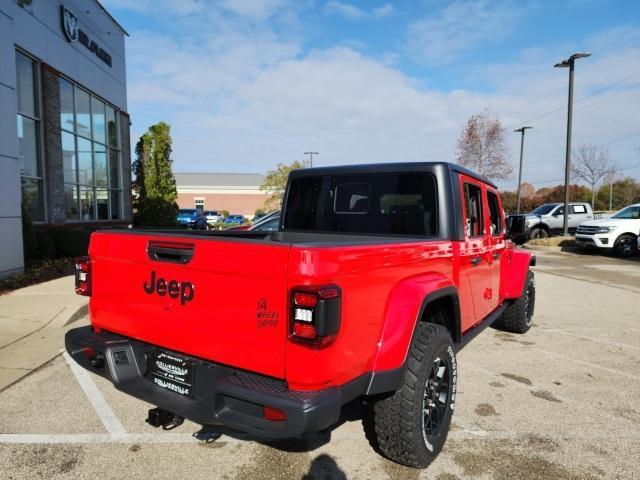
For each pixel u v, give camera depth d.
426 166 3.83
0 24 8.98
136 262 2.90
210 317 2.53
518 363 5.20
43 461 3.11
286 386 2.30
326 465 3.10
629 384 4.62
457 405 4.07
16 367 4.74
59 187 13.93
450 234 3.75
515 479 2.96
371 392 2.60
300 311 2.19
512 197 55.25
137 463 3.10
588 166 45.50
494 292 5.02
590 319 7.38
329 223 4.37
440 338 3.02
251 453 3.25
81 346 3.12
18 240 9.48
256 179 90.00
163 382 2.81
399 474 3.00
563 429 3.64
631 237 16.47
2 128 8.99
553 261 15.52
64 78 14.60
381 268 2.66
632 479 2.98
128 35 19.59
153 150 23.56
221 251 2.44
